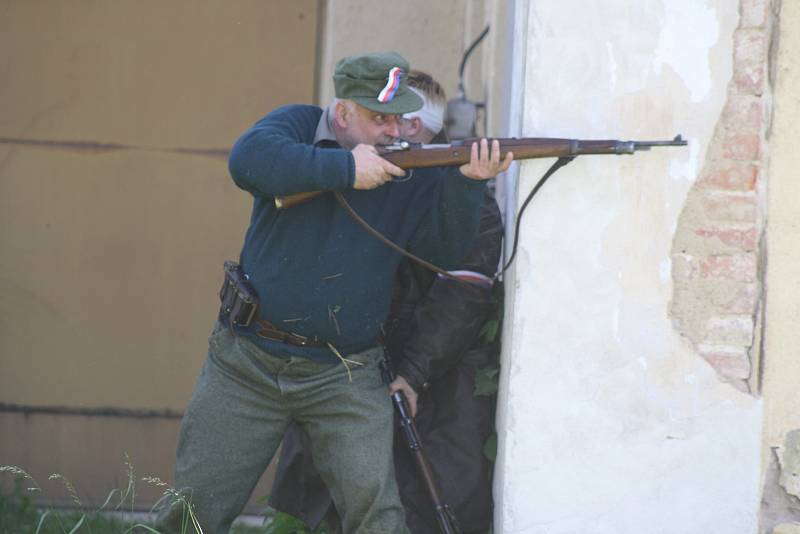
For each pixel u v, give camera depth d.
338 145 14.34
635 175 13.97
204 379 14.69
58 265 21.28
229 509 14.77
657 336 14.05
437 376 15.30
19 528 18.58
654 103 13.92
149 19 21.28
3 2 21.11
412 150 13.63
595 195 14.00
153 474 21.38
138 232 21.34
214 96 21.36
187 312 21.41
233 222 21.38
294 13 21.47
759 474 14.07
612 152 13.51
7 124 21.22
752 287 13.99
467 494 15.12
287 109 14.50
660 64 13.88
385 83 13.96
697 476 14.07
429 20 22.17
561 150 13.52
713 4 13.85
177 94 21.33
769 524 14.16
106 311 21.36
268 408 14.45
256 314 14.19
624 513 14.12
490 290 15.45
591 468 14.12
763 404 14.04
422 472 14.83
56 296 21.30
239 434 14.48
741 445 14.05
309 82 21.52
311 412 14.46
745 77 13.87
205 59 21.36
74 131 21.27
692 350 14.05
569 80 13.95
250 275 14.28
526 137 13.95
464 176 13.76
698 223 13.98
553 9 13.91
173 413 21.41
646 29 13.88
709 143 13.93
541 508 14.16
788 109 13.98
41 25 21.17
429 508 15.16
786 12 13.94
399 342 15.70
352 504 14.30
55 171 21.27
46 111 21.23
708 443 14.05
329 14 21.55
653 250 14.02
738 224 13.96
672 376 14.05
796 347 14.02
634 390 14.09
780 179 14.01
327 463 14.58
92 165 21.30
